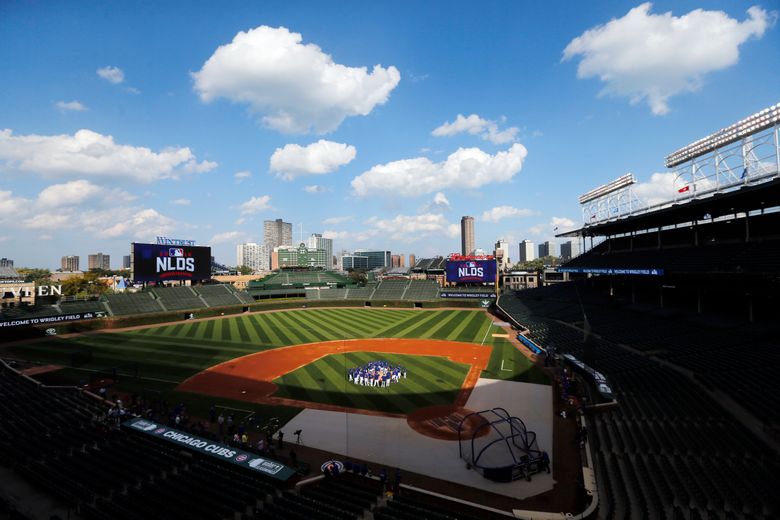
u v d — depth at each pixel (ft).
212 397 108.27
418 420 91.76
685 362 109.09
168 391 113.29
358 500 59.26
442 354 155.43
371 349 165.89
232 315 275.18
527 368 132.57
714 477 57.06
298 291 338.13
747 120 122.52
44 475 63.31
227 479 64.08
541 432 83.66
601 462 64.64
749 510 49.42
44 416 90.17
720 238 161.99
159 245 263.70
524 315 224.53
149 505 55.47
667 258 167.32
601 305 202.69
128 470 66.59
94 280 375.45
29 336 190.70
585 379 109.81
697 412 79.36
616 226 208.54
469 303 304.91
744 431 69.51
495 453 74.74
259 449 76.38
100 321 215.51
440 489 64.49
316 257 446.60
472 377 123.44
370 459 74.84
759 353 104.01
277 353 160.04
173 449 75.61
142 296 252.01
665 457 63.72
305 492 61.87
